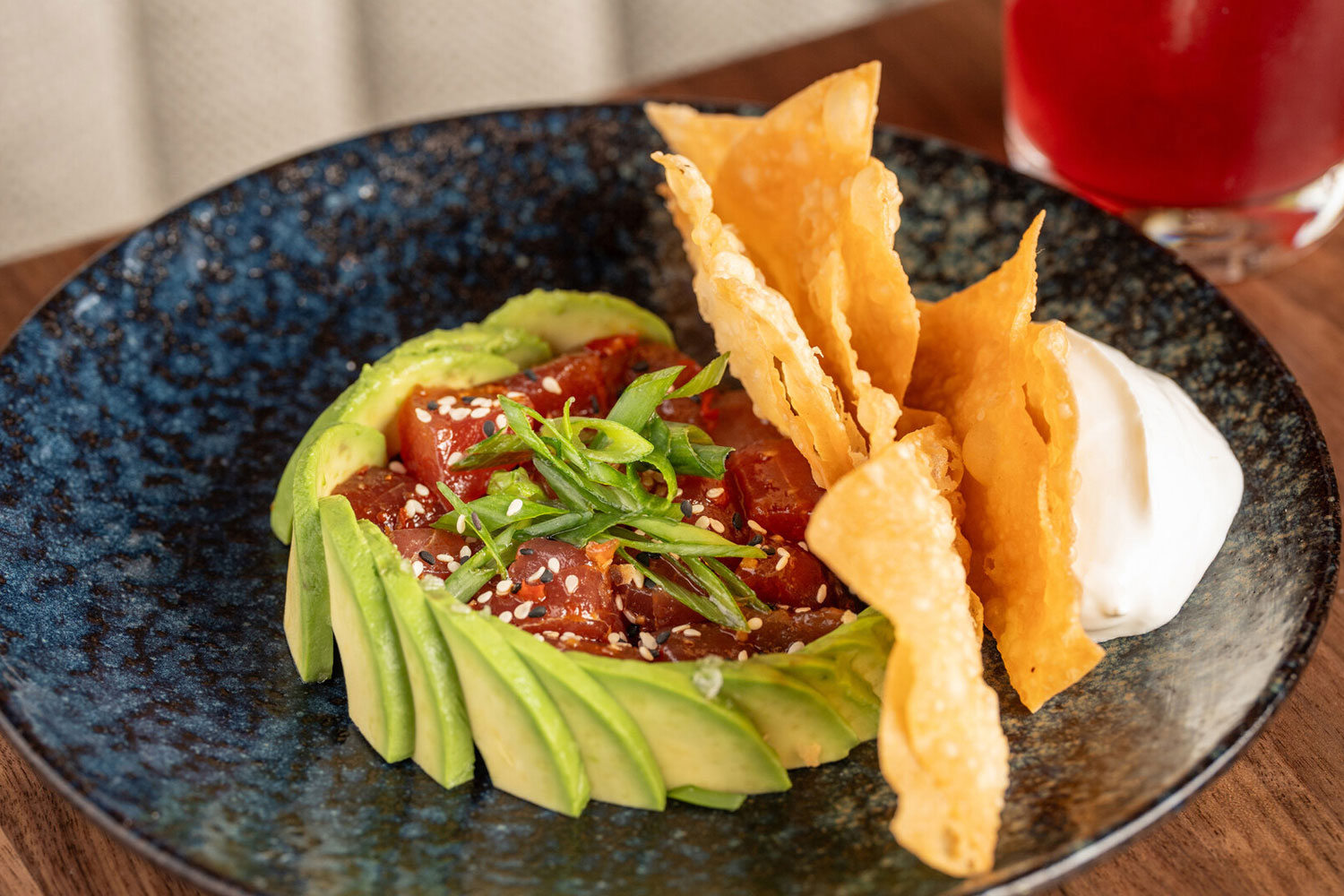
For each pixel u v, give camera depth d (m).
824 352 0.48
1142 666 0.44
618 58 0.83
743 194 0.50
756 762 0.43
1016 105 0.55
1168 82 0.50
